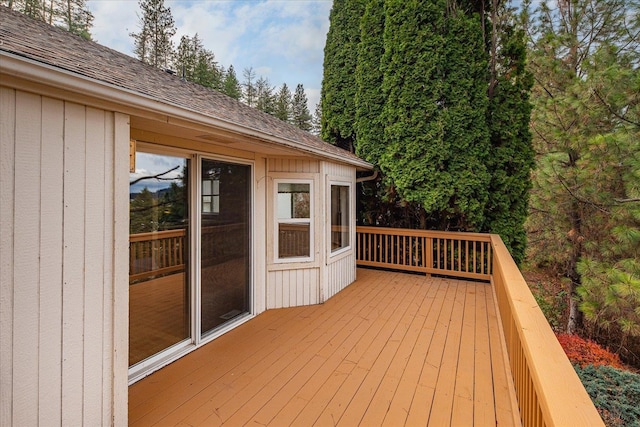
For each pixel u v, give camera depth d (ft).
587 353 18.99
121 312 6.86
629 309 17.52
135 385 8.77
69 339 6.01
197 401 8.11
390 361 10.27
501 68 23.03
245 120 11.39
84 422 6.23
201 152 10.90
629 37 21.76
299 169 15.52
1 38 5.35
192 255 10.89
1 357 5.17
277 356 10.52
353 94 26.27
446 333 12.47
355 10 25.99
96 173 6.40
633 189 17.62
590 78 18.94
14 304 5.30
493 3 23.21
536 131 24.66
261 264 14.52
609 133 18.44
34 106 5.50
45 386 5.67
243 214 13.39
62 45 8.21
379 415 7.65
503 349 10.72
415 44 20.11
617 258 20.24
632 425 11.28
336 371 9.64
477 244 21.31
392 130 21.11
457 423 7.38
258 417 7.54
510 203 22.02
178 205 10.42
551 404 3.76
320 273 16.03
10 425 5.24
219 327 12.16
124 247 6.91
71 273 6.04
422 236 21.59
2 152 5.15
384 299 16.75
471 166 19.86
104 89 5.81
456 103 19.98
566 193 21.66
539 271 33.76
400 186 21.02
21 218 5.38
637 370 20.27
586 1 24.36
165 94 8.07
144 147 9.11
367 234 24.06
